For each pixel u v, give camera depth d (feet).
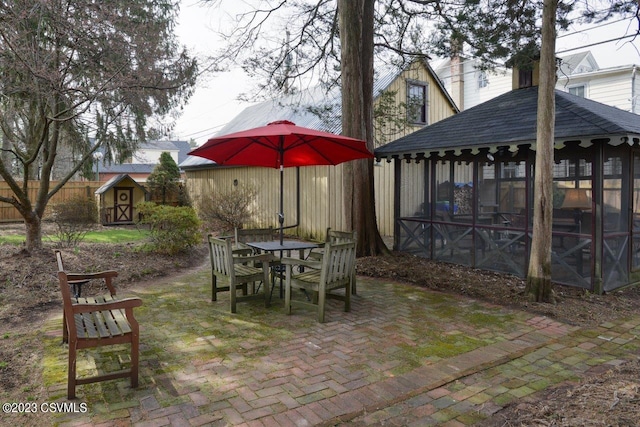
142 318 15.94
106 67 23.04
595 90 57.67
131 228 43.98
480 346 13.30
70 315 9.63
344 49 27.32
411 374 11.23
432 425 8.79
